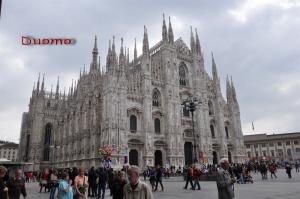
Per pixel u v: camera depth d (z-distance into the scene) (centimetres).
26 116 13600
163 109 8212
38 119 12144
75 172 2541
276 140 14362
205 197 2498
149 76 8019
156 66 8519
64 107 11525
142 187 862
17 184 1332
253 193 2638
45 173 3897
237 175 3978
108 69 7375
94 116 8000
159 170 3331
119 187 1409
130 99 7569
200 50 9781
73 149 9594
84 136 8606
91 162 7769
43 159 11944
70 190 1434
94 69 9231
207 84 9838
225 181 1209
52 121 12562
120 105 7138
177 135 8056
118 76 7344
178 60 9244
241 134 10094
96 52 9538
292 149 13788
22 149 12862
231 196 1198
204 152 8494
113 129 6825
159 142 7838
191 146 8656
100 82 8244
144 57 8138
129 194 864
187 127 8606
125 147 6931
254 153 15012
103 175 2677
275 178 4575
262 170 4600
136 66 8856
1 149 19900
